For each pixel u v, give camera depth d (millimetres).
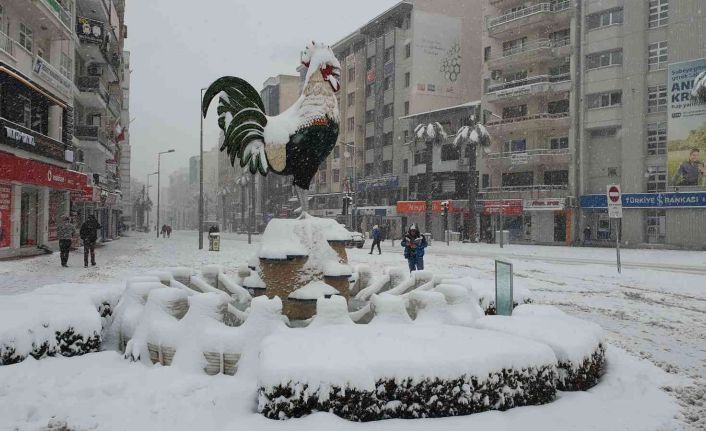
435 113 49156
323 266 6723
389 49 56312
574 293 13062
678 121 33344
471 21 55625
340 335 4891
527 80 41906
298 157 7098
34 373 4969
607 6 37406
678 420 4219
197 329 5227
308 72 7207
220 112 7195
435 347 4504
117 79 43156
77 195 29297
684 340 7832
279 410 3881
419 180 50656
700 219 32562
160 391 4539
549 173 41562
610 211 17328
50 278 13898
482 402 4164
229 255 24906
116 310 6590
